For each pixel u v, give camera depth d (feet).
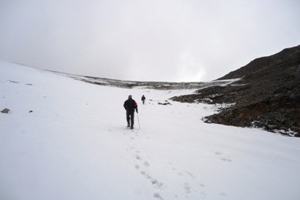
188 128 41.34
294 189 18.40
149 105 78.74
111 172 17.80
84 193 14.24
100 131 29.76
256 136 39.09
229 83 132.77
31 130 25.04
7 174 15.01
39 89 64.95
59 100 51.88
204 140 32.48
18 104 39.40
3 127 24.85
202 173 19.94
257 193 17.17
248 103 64.64
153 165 20.40
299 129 43.32
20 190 13.52
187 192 16.26
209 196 15.98
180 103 92.63
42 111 36.73
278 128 45.70
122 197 14.49
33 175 15.40
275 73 108.27
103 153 21.47
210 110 76.18
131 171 18.69
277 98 58.59
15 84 64.59
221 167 21.90
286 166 24.00
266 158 26.37
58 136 24.31
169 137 31.89
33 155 18.45
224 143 31.86
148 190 15.97
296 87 62.80
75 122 32.60
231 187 17.79
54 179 15.30
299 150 31.86
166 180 17.79
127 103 34.55
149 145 26.37
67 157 19.12
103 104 59.93
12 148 19.25
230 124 52.75
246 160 24.84
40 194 13.43
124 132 31.63
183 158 23.24
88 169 17.60
